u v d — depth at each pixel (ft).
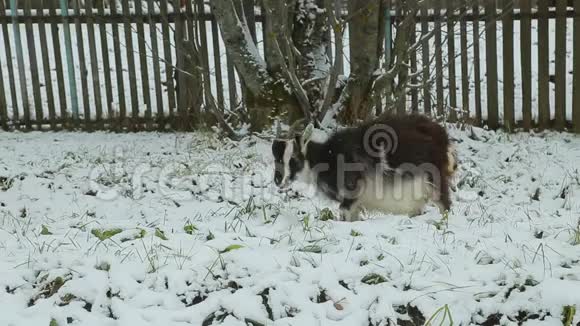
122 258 20.20
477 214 23.32
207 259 20.08
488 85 30.12
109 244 20.84
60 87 31.07
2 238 21.74
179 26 30.30
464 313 19.08
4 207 24.62
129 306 19.24
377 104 29.58
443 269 19.90
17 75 34.86
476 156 27.78
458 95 31.99
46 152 28.58
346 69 32.12
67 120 31.22
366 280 19.65
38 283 19.72
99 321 19.07
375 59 28.99
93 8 32.63
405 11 29.25
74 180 26.12
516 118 30.58
